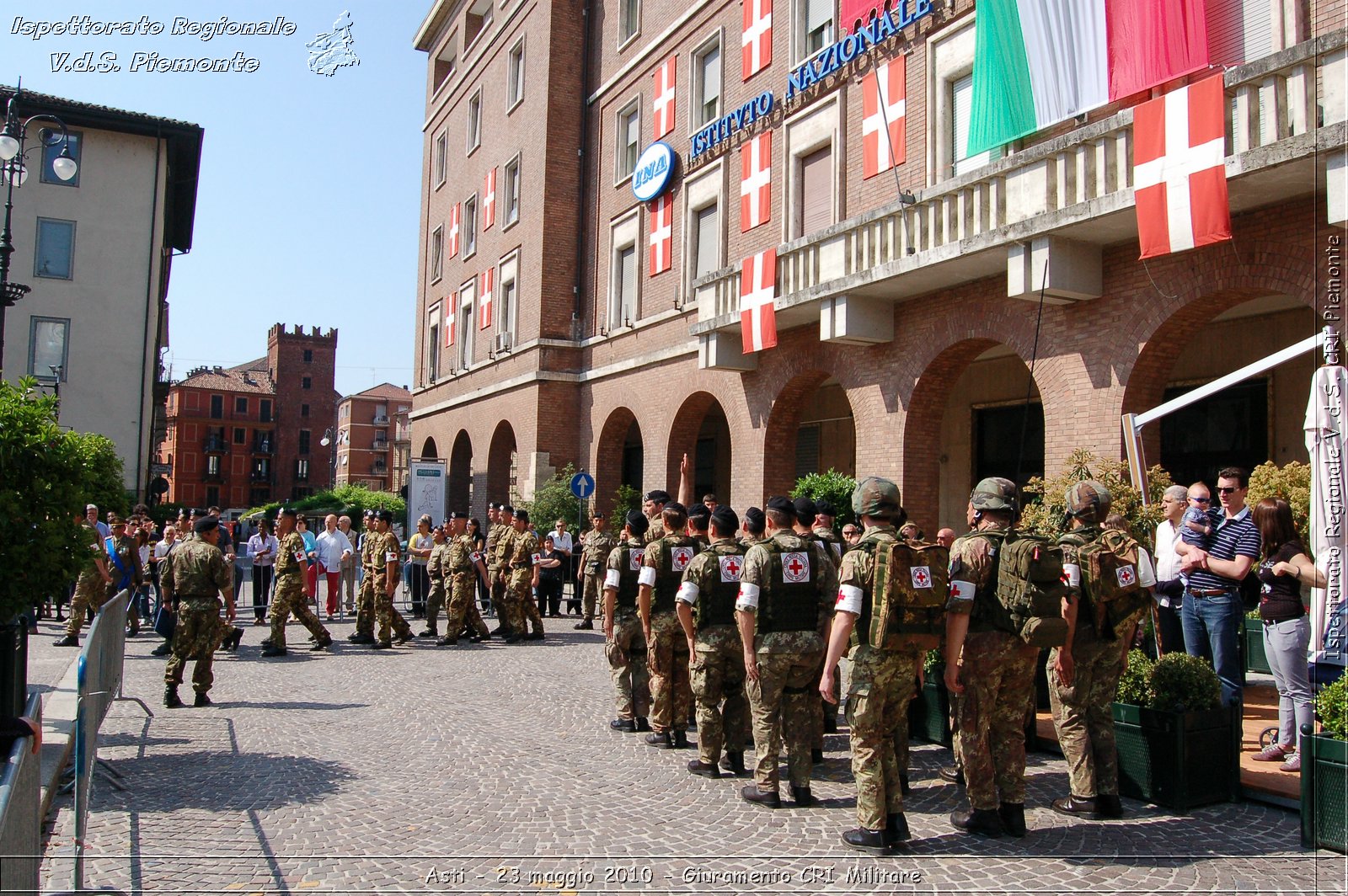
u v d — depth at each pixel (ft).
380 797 21.79
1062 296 38.65
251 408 311.27
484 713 31.50
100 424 107.86
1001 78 41.98
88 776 17.54
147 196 111.24
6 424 22.88
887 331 49.57
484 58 104.78
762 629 21.54
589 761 25.34
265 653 44.55
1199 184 31.58
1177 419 51.24
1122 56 37.40
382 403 321.32
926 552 18.83
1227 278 34.17
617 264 81.05
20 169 52.90
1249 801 21.16
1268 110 30.37
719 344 59.62
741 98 65.10
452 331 111.24
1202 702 20.97
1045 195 37.63
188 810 20.61
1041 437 58.23
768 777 21.33
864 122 53.67
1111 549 20.45
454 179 113.70
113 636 25.14
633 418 81.71
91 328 108.37
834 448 72.79
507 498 95.71
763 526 25.59
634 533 29.84
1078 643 20.35
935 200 43.11
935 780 23.62
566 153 86.69
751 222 62.80
